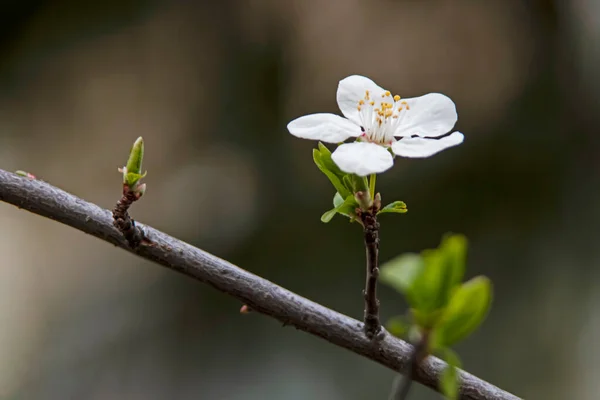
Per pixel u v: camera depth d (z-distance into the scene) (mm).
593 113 1055
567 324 911
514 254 977
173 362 891
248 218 1032
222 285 418
